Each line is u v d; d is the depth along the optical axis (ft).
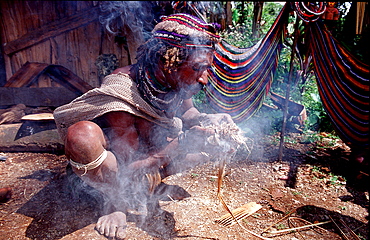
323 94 13.28
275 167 12.73
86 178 7.43
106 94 7.47
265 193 10.64
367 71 10.95
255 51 13.16
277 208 9.57
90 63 17.57
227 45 12.44
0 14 16.51
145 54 7.63
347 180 11.72
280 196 10.40
